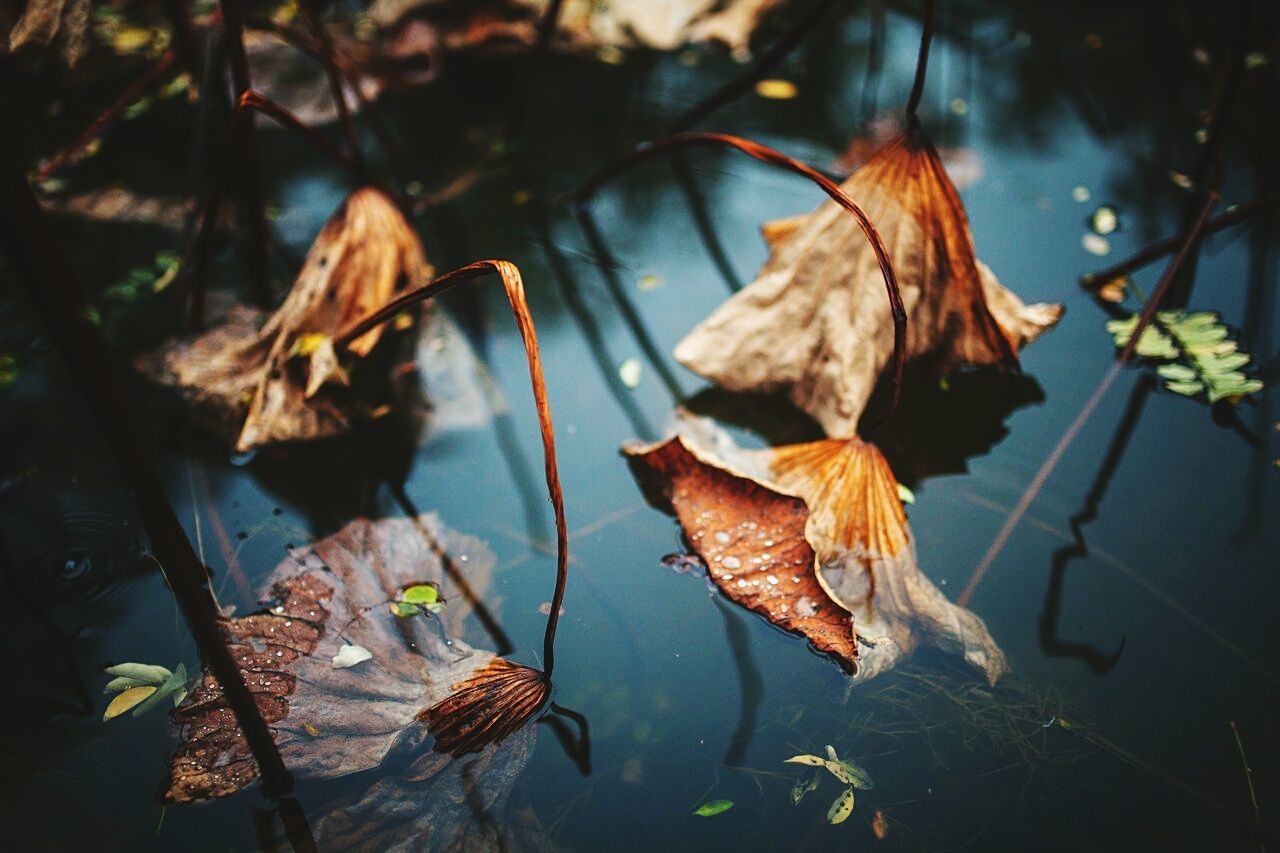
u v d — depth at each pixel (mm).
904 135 1263
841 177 1541
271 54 1607
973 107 1619
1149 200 1501
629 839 1121
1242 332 1380
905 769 1144
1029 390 1352
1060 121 1598
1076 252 1450
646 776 1146
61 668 1185
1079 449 1309
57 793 1129
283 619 1192
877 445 1316
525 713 1156
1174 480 1285
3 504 1271
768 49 1708
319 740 1135
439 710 1150
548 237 1500
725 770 1146
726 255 1481
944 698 1171
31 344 1385
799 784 1140
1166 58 1665
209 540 1255
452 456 1315
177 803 1113
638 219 1520
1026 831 1118
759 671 1186
